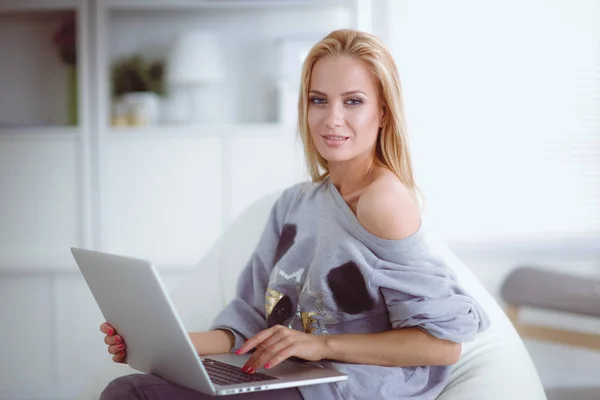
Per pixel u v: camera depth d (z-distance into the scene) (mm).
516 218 3023
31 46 3266
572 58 3000
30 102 3273
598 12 2990
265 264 1426
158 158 2979
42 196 2979
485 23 3000
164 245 2977
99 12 3027
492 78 3020
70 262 2938
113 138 2988
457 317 1171
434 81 3014
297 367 1214
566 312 2736
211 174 2969
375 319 1250
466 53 2998
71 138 2973
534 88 3025
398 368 1200
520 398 1313
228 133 2961
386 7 2928
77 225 2979
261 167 2961
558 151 3023
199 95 3240
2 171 2975
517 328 2812
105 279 1146
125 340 1227
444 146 3035
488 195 3021
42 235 2977
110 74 3170
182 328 991
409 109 3012
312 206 1336
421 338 1169
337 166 1294
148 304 1037
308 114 1278
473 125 3021
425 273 1196
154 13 3240
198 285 1745
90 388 1497
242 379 1123
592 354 2729
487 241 3021
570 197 3018
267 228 1455
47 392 2934
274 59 3266
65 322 2938
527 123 3035
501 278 3002
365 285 1212
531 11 3014
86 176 2967
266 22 3260
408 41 2982
